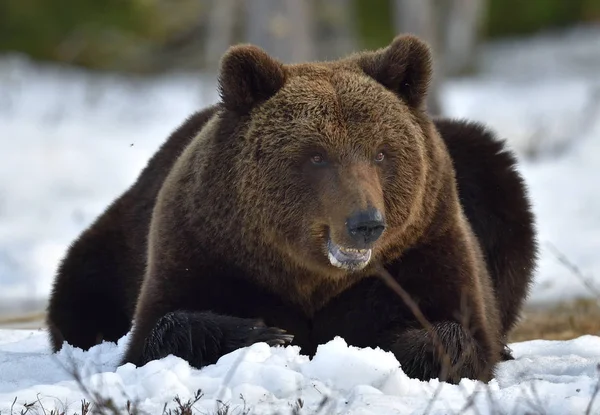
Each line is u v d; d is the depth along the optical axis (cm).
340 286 1117
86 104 4488
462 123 1430
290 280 1106
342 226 1018
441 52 5569
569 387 911
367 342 1126
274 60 1100
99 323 1359
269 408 868
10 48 5466
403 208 1073
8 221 2803
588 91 4606
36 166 3434
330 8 4588
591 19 6525
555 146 3562
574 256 2209
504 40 6525
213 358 1030
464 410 819
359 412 845
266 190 1065
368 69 1130
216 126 1113
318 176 1053
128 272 1324
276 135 1065
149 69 5566
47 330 1380
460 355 1030
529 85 5050
